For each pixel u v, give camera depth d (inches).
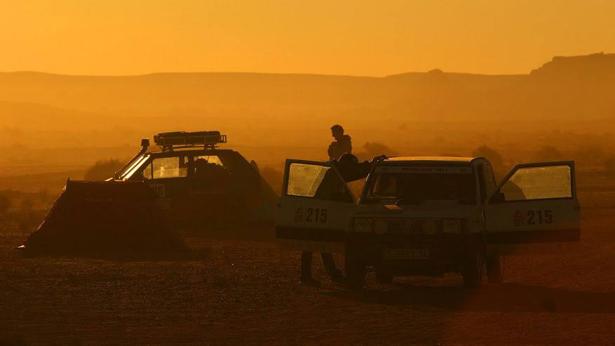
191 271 1891.0
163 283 1739.7
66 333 1326.3
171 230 2241.6
